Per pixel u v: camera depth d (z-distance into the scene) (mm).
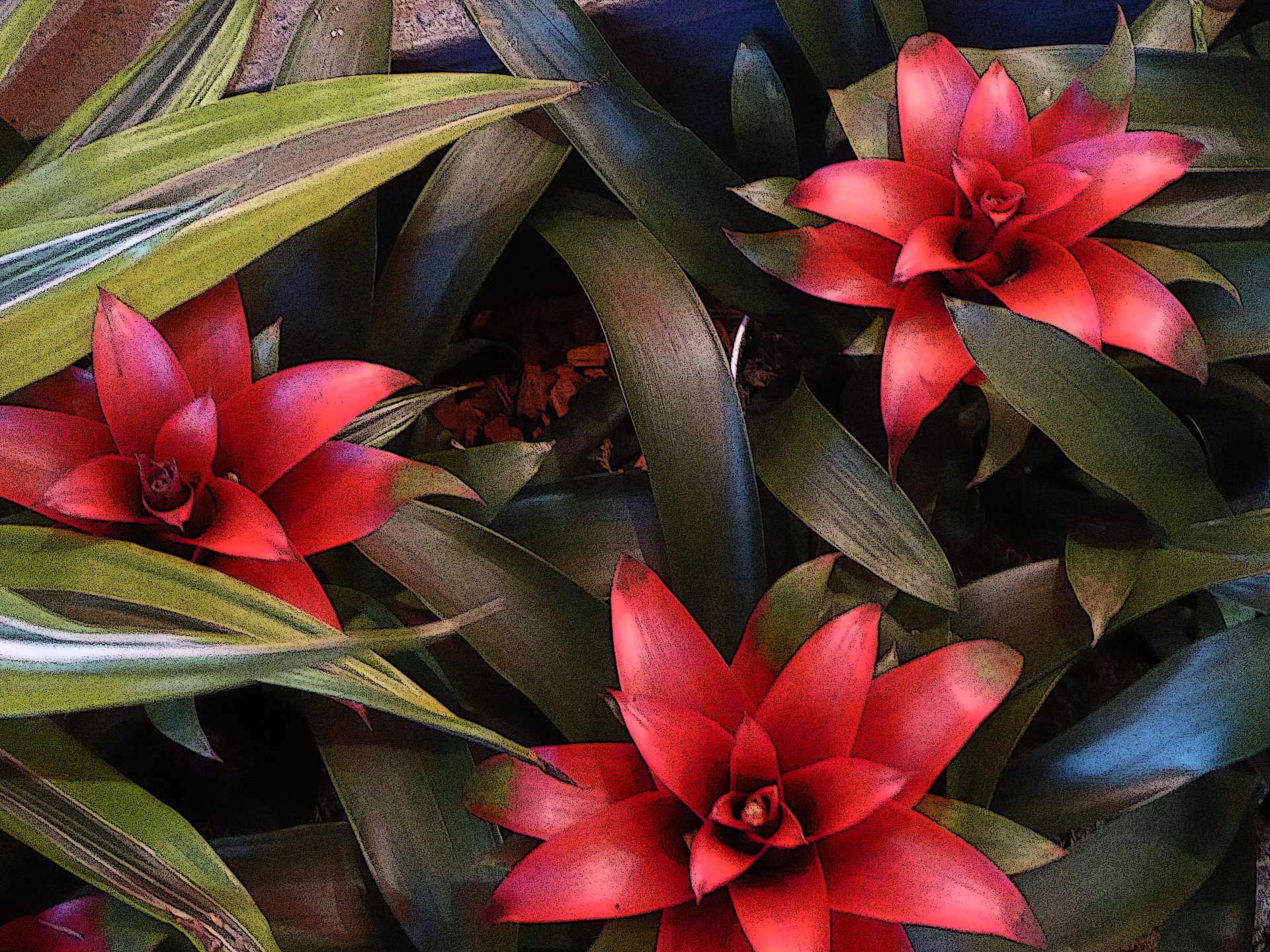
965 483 741
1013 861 604
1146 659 783
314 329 703
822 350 735
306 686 576
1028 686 671
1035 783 667
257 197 604
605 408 814
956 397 727
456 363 853
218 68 687
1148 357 698
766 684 617
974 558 795
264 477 616
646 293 691
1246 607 702
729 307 863
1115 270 651
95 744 682
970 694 596
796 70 792
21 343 599
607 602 691
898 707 600
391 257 722
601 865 580
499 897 577
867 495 669
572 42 708
